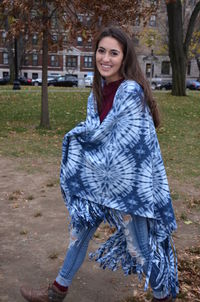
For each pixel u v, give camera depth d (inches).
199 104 669.3
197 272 123.4
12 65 1461.6
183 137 406.0
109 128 85.0
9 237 148.7
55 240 147.1
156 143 88.4
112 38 86.5
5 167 260.2
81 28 361.1
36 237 149.4
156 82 1806.1
